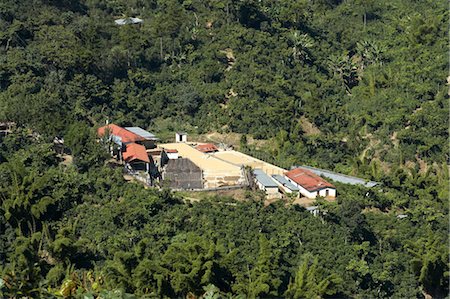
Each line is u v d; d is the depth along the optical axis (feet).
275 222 184.14
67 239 151.84
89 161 197.26
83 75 264.31
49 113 223.10
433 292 176.76
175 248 148.87
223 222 177.78
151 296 132.26
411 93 285.02
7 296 88.63
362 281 170.81
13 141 200.85
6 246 155.94
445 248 181.57
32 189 167.84
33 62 257.14
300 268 157.58
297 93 290.97
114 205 173.06
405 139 261.85
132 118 270.05
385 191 231.30
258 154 252.42
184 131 272.92
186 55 303.48
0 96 236.22
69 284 90.48
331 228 186.09
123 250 157.79
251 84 281.33
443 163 252.83
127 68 286.87
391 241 189.88
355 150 265.75
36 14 290.76
